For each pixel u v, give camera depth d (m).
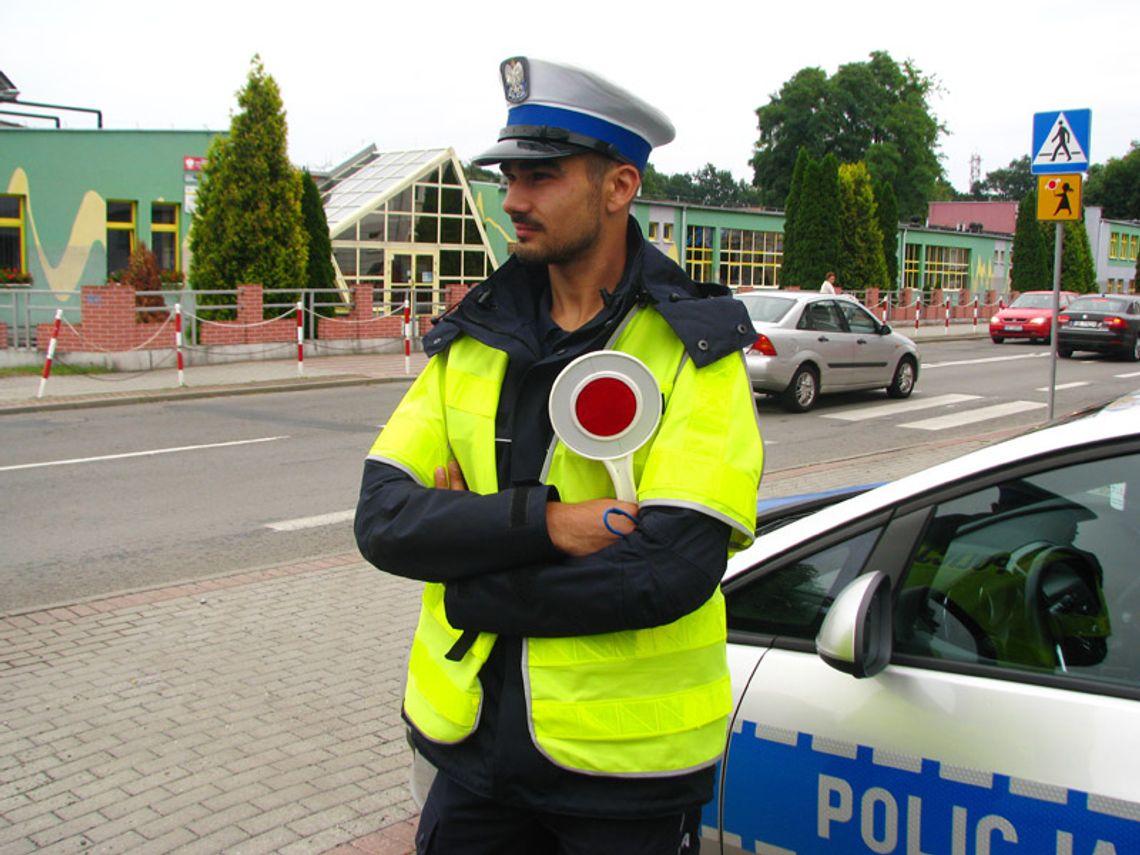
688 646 1.84
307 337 21.62
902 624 2.48
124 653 5.30
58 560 7.18
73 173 23.55
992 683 2.31
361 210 27.58
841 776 2.42
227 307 20.02
